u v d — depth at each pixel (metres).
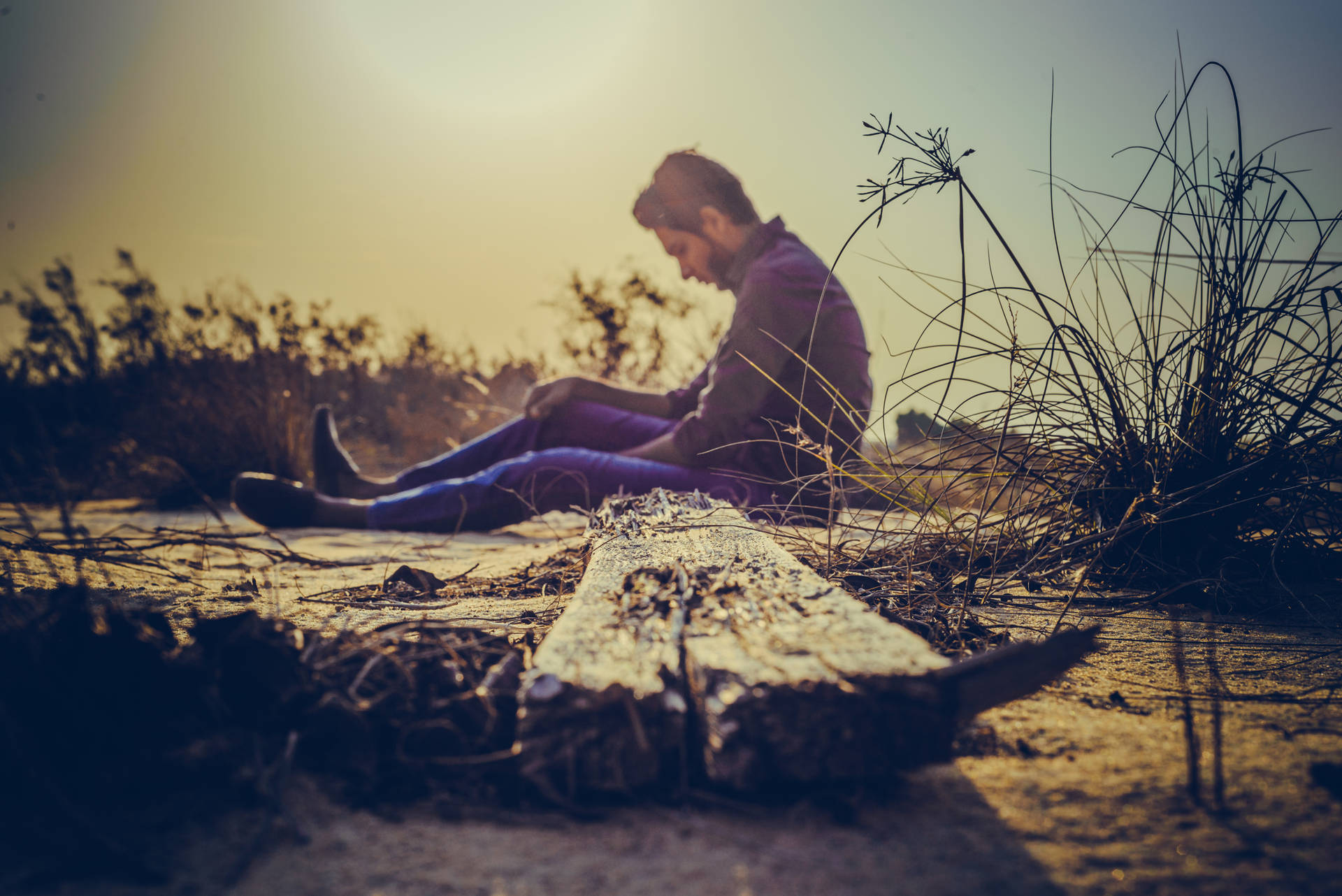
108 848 0.92
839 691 1.03
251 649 1.18
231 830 0.98
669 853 0.96
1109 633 1.98
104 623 1.27
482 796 1.09
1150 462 2.42
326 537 4.07
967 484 2.62
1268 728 1.33
